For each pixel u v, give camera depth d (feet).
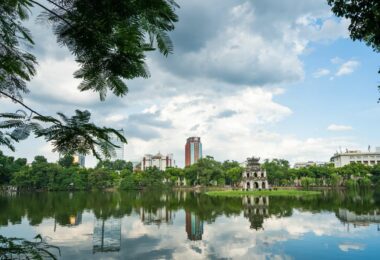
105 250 85.15
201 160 465.47
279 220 136.36
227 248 88.33
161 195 319.68
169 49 12.68
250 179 392.88
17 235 103.96
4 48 15.08
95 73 13.97
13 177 329.93
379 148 646.33
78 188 383.45
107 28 12.25
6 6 14.24
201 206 200.03
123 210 176.14
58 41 12.90
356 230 109.91
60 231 111.65
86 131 13.65
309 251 83.61
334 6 26.63
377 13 24.54
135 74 14.19
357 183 440.04
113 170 456.86
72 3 11.85
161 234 107.96
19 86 16.37
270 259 77.25
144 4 11.46
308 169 449.06
